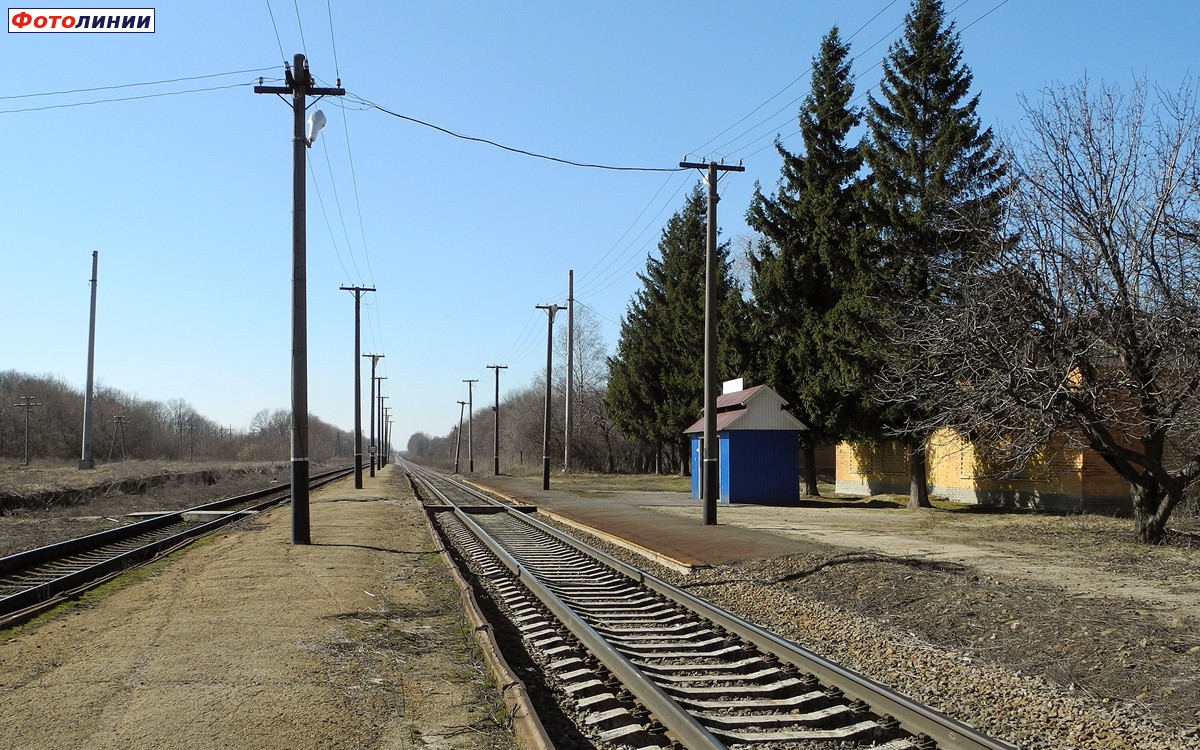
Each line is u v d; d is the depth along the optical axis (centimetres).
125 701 654
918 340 1778
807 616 1073
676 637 955
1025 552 1498
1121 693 705
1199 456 1541
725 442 2966
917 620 1002
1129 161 1526
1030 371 1494
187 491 3866
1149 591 1084
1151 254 1465
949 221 1925
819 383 2870
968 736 572
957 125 2384
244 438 16025
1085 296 1513
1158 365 1473
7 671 739
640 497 3497
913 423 2506
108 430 8869
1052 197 1565
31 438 8350
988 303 1548
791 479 2956
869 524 2130
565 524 2464
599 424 7362
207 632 901
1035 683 745
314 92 1766
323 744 571
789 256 3086
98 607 1051
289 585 1217
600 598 1222
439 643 895
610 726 649
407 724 622
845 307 2664
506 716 630
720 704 685
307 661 787
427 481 5681
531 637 954
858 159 2955
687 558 1572
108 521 2386
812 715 658
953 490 2891
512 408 11862
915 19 2514
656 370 5350
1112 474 2275
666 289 5162
